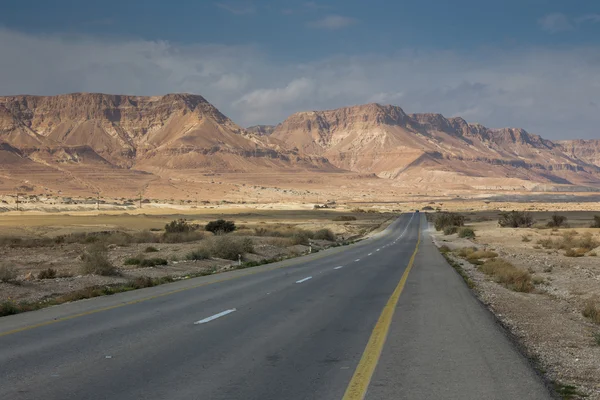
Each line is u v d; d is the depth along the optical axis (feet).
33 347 30.55
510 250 143.74
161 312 43.21
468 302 49.39
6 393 22.22
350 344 31.86
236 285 62.64
